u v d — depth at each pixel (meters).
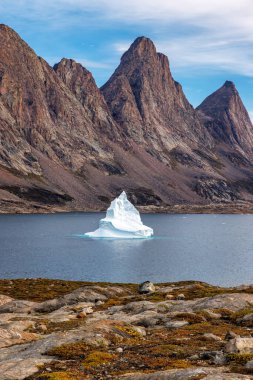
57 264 166.75
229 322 42.16
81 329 35.41
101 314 51.91
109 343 31.97
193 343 31.80
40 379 22.77
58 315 52.81
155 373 21.98
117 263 171.25
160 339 34.19
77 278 137.50
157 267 162.25
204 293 70.62
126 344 31.89
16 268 156.12
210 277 141.38
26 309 63.44
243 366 22.92
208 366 24.31
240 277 141.50
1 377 23.48
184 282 101.00
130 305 55.72
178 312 46.69
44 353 28.91
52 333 36.56
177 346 30.33
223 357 25.31
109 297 72.56
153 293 74.19
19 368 24.84
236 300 51.56
